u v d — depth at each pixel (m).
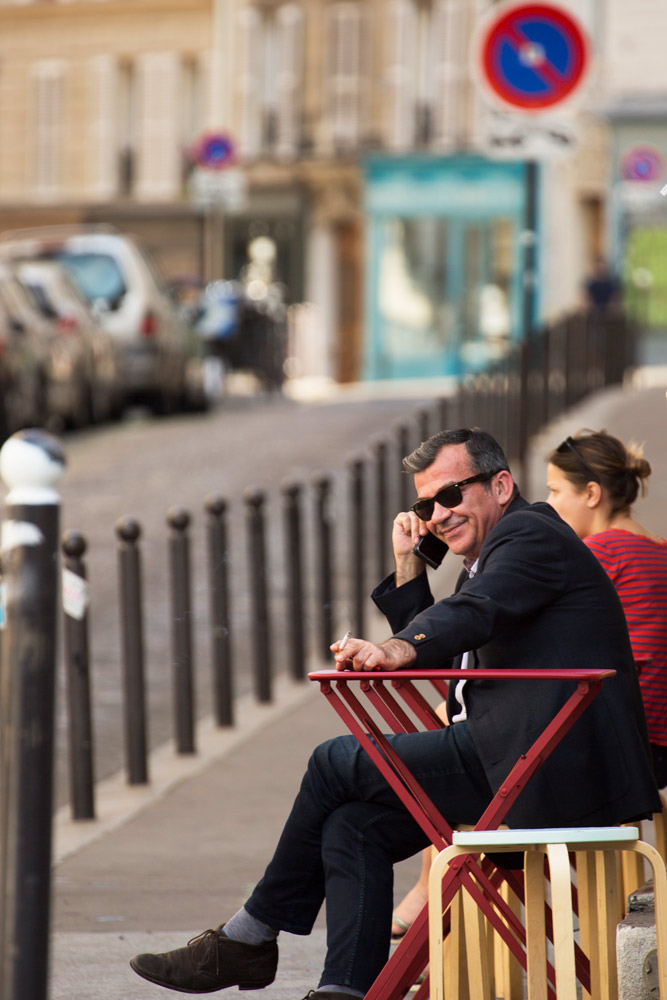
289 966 13.77
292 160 105.31
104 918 15.07
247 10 109.62
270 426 57.81
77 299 58.84
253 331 80.62
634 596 13.09
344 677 10.40
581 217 96.44
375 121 105.50
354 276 105.06
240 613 31.03
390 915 11.09
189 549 22.34
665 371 84.50
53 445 9.46
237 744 22.34
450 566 31.52
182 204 111.31
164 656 28.16
